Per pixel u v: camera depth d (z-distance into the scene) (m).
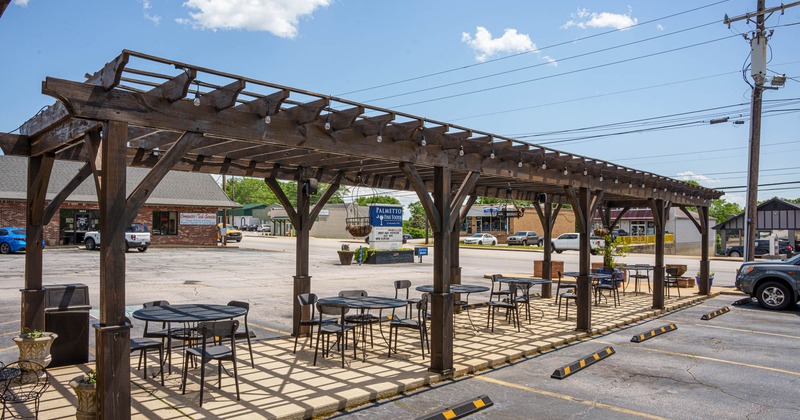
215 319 6.33
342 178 9.83
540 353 8.95
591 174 10.56
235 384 6.40
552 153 9.64
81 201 30.69
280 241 50.81
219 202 37.12
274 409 5.74
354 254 28.91
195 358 7.33
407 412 6.02
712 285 19.95
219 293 15.27
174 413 5.59
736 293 17.11
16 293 13.80
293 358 8.02
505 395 6.72
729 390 7.02
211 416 5.50
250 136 5.49
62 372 6.94
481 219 59.69
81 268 20.06
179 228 35.72
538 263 20.47
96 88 4.47
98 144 4.98
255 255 30.75
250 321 11.11
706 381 7.42
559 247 40.50
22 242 26.33
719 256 40.81
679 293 16.20
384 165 8.95
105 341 4.51
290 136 5.84
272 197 112.94
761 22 17.27
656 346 9.59
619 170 11.45
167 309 7.09
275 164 9.09
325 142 6.16
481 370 7.82
